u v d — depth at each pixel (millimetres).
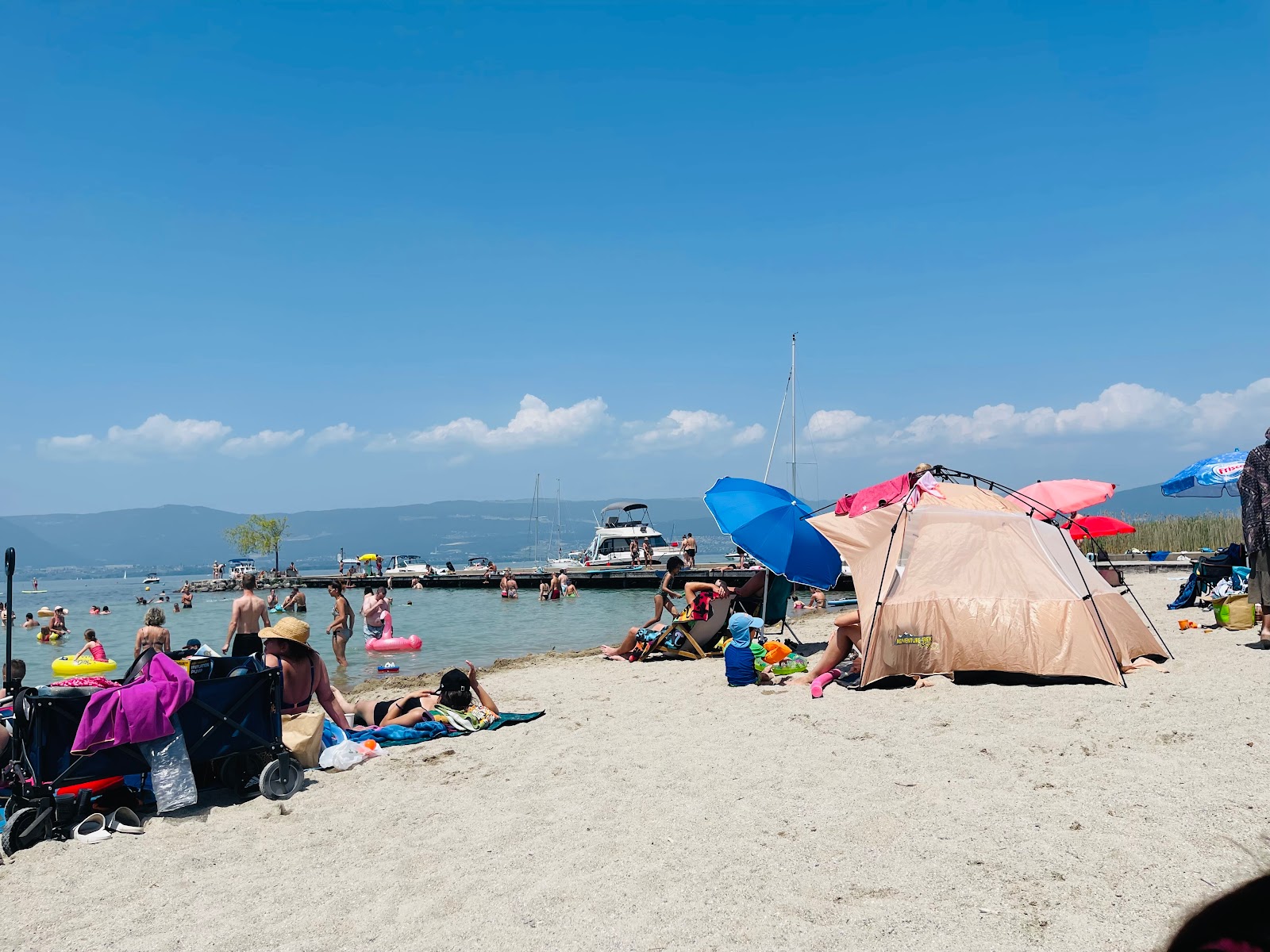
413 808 5773
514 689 10508
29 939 4133
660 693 9656
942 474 10562
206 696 6074
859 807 5152
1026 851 4340
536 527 92000
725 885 4211
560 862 4648
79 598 67125
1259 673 8227
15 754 5832
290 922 4152
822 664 9414
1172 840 4328
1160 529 28422
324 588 55906
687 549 38844
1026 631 8703
